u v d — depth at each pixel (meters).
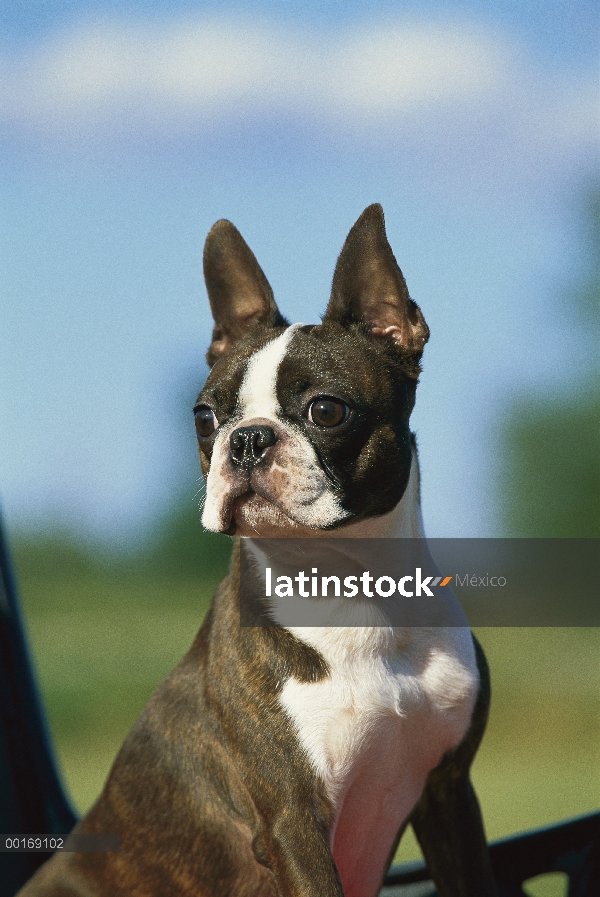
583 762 11.18
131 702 14.02
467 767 3.96
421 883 4.38
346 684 3.65
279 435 3.67
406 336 4.00
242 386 3.83
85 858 4.11
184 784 3.91
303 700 3.64
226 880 3.84
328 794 3.61
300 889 3.50
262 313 4.45
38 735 4.78
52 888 4.11
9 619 4.88
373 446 3.75
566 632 15.22
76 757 11.22
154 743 4.03
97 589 20.42
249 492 3.67
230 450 3.69
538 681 14.57
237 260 4.45
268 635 3.74
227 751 3.81
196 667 4.05
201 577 20.73
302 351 3.83
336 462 3.69
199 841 3.87
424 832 4.06
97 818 4.15
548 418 19.56
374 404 3.78
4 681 4.77
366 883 4.00
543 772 10.77
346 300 4.04
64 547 20.45
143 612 20.20
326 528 3.63
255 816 3.71
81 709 13.67
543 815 9.05
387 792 3.83
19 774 4.63
